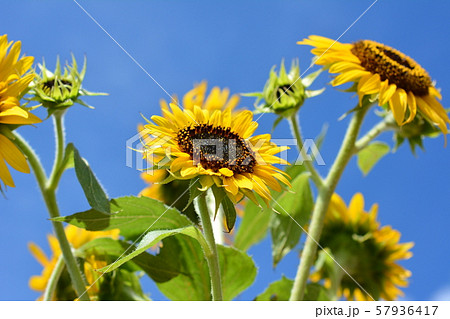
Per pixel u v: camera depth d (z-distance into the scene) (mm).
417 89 708
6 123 583
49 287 672
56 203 655
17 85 590
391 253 847
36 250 781
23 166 584
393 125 734
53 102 637
